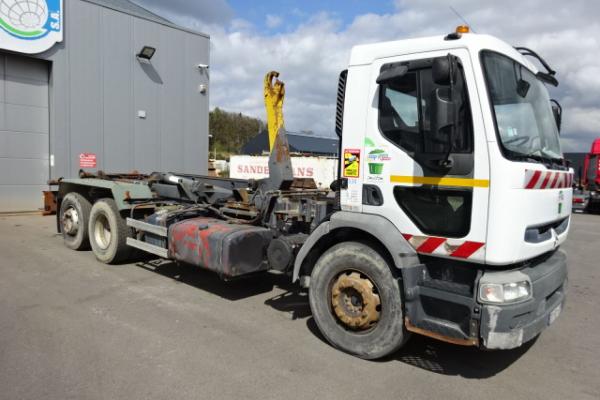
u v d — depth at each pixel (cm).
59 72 1246
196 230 538
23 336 419
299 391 335
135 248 702
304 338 437
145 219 637
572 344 447
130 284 604
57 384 333
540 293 348
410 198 372
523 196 330
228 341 423
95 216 722
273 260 496
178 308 513
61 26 1227
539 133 400
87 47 1298
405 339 374
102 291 567
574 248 1020
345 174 411
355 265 391
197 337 430
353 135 404
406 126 370
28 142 1242
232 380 348
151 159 1482
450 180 346
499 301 321
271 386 341
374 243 393
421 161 360
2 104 1188
